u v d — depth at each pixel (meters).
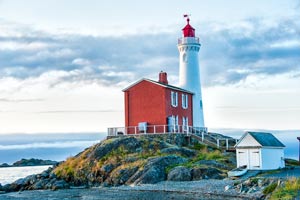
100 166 57.12
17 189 58.72
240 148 53.03
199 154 59.50
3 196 51.62
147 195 43.50
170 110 69.31
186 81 78.00
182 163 54.62
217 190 42.34
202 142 65.00
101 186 54.47
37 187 57.41
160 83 69.00
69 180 58.25
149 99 69.00
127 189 49.47
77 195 47.97
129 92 70.44
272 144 53.25
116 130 68.81
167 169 52.84
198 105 77.75
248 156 52.53
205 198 38.91
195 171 50.09
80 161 60.16
